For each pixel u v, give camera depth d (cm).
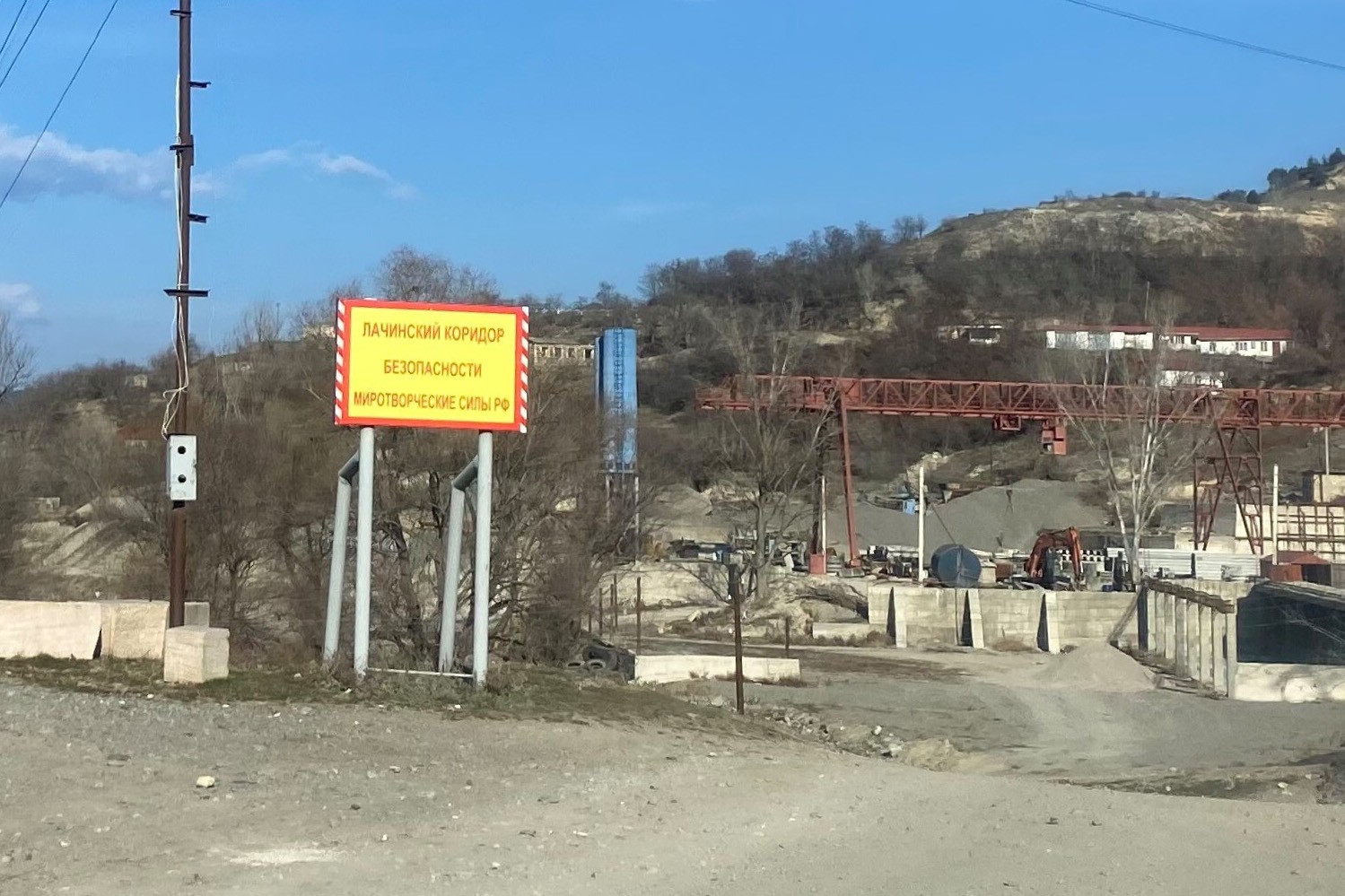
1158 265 15650
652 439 5656
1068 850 998
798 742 1892
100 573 4562
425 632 3067
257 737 1330
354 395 1773
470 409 1798
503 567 3353
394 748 1333
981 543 8262
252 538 3788
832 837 1013
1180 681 4125
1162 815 1211
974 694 3606
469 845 894
